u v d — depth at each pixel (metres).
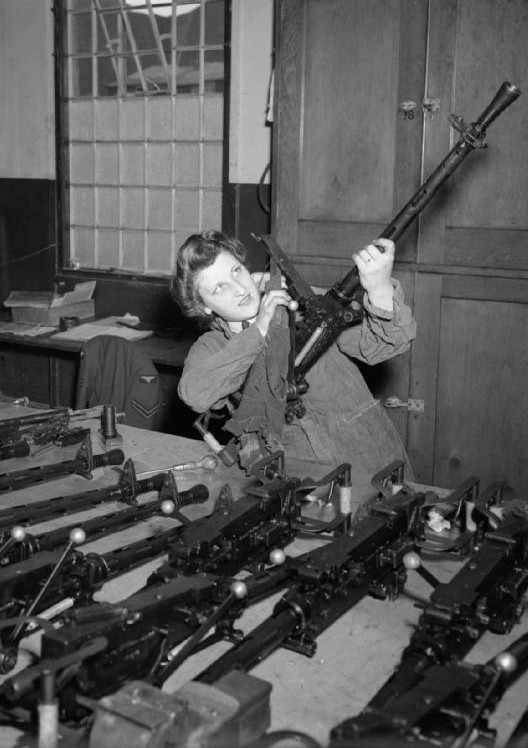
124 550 1.47
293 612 1.26
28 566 1.33
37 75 5.04
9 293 5.36
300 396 2.20
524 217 3.06
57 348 4.45
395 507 1.50
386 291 1.98
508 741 1.06
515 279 3.11
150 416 3.28
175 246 4.89
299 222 3.43
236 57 4.32
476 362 3.22
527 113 3.00
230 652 1.18
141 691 0.99
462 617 1.20
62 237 5.18
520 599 1.36
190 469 2.05
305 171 3.39
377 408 2.34
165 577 1.36
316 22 3.27
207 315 2.17
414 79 3.14
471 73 3.05
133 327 4.72
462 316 3.21
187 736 0.97
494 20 2.99
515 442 3.21
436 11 3.06
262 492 1.55
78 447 2.26
